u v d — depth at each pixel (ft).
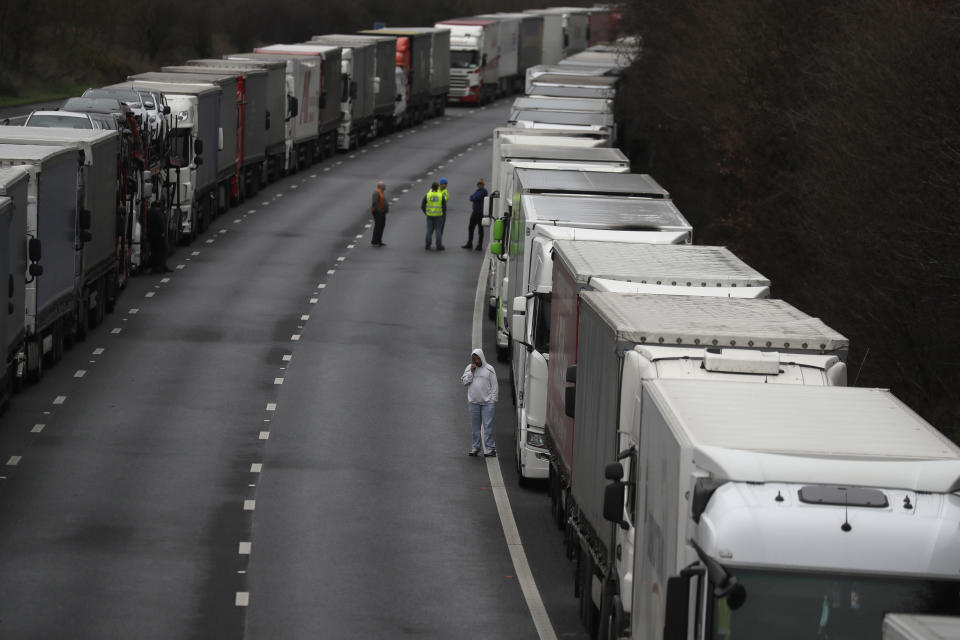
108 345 309.42
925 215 231.09
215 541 192.24
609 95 485.97
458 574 184.96
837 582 100.73
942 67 243.81
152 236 391.45
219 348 311.88
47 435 239.91
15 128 320.29
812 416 116.37
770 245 362.12
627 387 136.46
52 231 274.36
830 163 270.87
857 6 302.25
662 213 231.91
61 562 179.93
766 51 374.02
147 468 224.94
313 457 237.25
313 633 159.84
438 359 314.76
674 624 103.04
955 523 101.50
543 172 271.08
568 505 183.52
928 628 83.76
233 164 510.17
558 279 196.65
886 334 241.96
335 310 359.05
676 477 110.01
